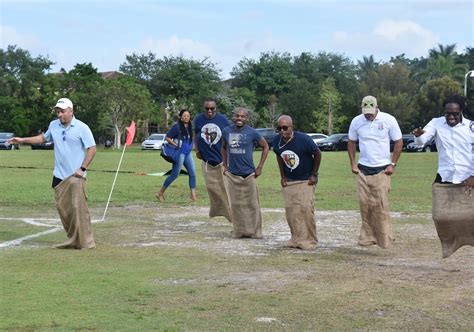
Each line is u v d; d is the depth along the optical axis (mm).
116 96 68938
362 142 10453
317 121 88125
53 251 10180
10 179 22734
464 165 8914
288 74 103438
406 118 86688
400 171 28359
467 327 6453
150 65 96312
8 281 8156
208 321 6598
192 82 91000
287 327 6426
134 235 11891
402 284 8133
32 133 87562
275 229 12734
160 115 86750
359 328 6414
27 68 100562
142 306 7117
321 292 7730
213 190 12562
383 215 10445
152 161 35375
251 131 11531
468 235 9062
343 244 11062
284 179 10766
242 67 104625
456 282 8258
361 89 91812
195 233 12188
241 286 8016
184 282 8219
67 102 10297
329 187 20766
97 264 9234
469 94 30438
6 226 12719
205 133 12477
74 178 10242
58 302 7230
